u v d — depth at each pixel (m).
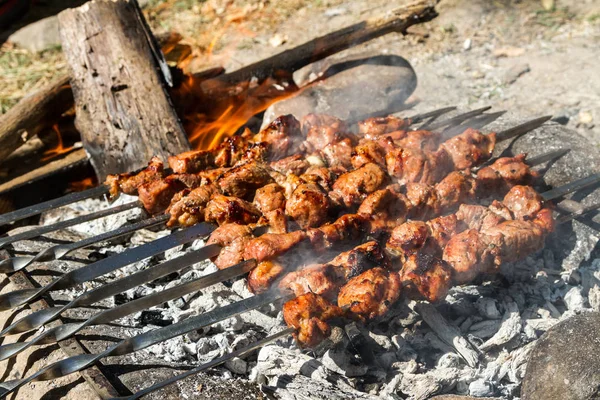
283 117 1.21
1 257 1.12
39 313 0.99
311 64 1.57
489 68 1.81
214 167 1.20
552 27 1.95
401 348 1.04
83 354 0.96
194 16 2.24
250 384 0.98
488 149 1.22
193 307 1.07
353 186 1.12
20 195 1.40
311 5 2.23
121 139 1.34
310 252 1.06
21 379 0.94
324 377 1.00
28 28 2.14
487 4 2.08
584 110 1.63
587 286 1.14
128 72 1.40
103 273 1.02
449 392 1.02
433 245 1.08
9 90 1.90
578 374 0.94
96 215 1.13
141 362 0.99
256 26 2.15
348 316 0.99
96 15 1.46
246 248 1.04
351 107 1.45
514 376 1.03
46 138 1.61
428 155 1.17
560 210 1.20
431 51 1.91
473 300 1.11
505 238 1.08
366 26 1.57
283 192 1.13
